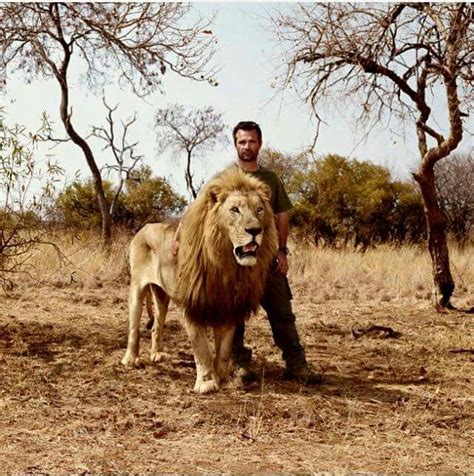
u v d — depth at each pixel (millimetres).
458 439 5023
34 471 4188
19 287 11562
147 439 4816
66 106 18641
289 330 6449
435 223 11070
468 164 26469
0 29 12648
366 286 13406
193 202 5910
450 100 10125
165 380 6352
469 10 8805
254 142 6375
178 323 9086
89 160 19234
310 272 14688
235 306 5852
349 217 25312
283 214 6457
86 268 13078
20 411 5297
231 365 6344
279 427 5141
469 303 11555
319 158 25953
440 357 7629
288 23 9914
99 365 6828
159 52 11500
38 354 7180
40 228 7762
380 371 7004
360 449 4762
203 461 4457
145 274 6793
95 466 4293
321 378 6422
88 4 11953
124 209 27062
